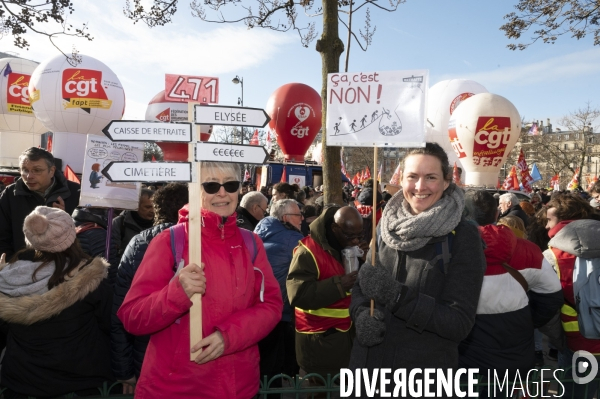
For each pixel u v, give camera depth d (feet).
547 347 18.75
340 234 10.66
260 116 6.88
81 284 7.63
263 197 15.97
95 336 8.20
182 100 7.34
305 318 11.12
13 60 47.78
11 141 47.80
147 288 6.32
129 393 8.59
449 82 59.16
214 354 6.01
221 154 6.56
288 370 13.76
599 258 9.03
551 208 10.53
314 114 46.26
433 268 6.23
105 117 40.52
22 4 25.36
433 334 6.36
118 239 12.76
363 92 7.72
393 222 6.61
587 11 26.96
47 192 12.49
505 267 8.42
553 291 8.73
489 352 8.27
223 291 6.48
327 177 20.93
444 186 6.60
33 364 7.59
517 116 43.47
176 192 10.03
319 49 20.86
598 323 8.70
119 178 6.27
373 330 6.21
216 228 6.66
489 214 9.45
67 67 39.19
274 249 12.65
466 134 43.96
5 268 7.68
